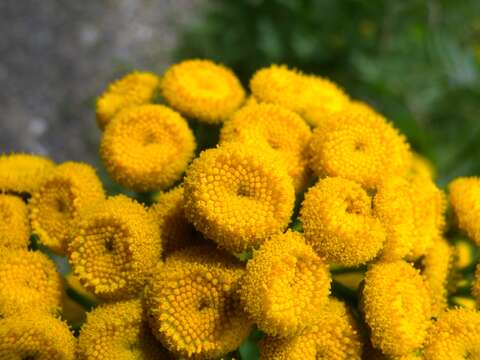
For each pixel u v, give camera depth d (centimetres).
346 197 7
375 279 6
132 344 6
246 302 6
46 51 24
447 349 7
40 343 6
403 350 6
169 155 7
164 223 7
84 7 25
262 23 18
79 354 6
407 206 7
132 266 6
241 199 6
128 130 7
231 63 19
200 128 8
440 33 17
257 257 6
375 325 6
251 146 6
